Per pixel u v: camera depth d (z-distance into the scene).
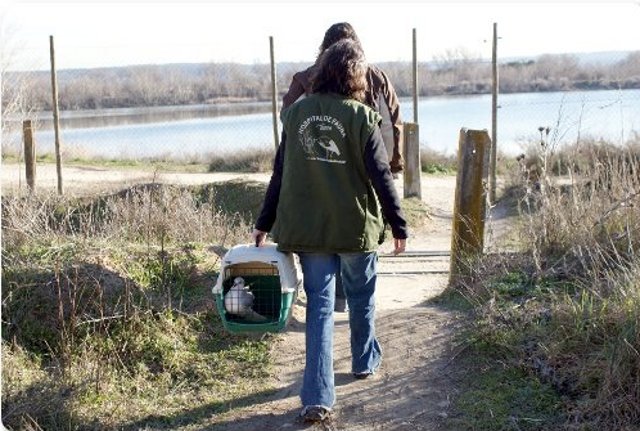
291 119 4.57
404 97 21.75
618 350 4.45
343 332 5.88
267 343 5.73
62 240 6.57
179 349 5.57
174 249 6.56
